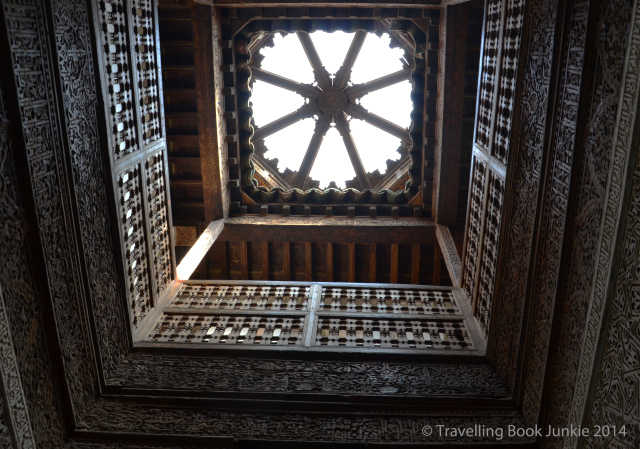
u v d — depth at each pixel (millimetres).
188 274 8945
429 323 7750
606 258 4176
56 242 5523
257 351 7109
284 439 6141
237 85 10312
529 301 5863
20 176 4945
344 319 7824
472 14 9172
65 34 5391
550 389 5449
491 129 7086
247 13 9562
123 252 6883
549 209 5367
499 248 6656
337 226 10664
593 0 4402
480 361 7012
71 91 5566
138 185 7418
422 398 6465
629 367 3914
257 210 11117
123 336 7062
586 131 4609
